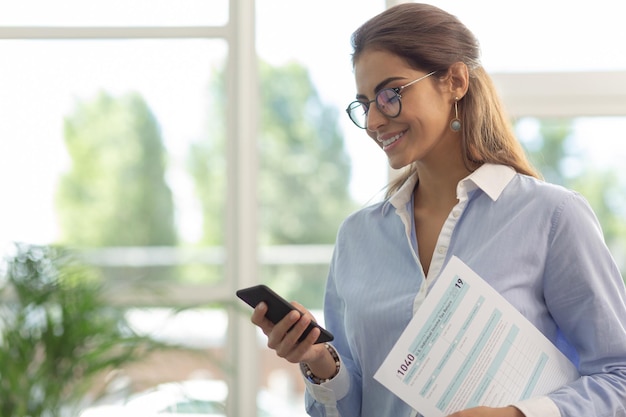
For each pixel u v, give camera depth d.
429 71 1.59
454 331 1.47
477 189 1.63
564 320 1.55
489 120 1.66
